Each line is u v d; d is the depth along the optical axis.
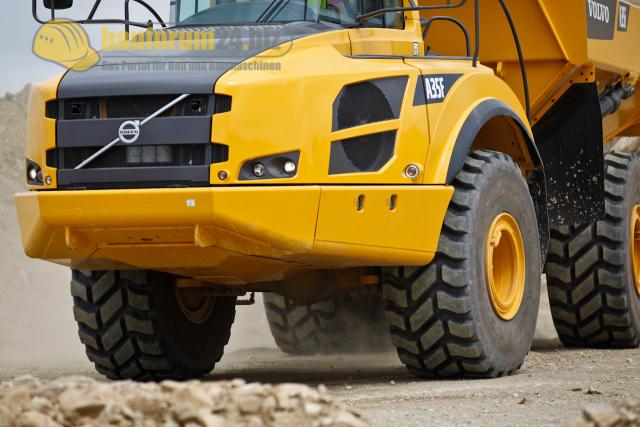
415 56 13.28
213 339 14.92
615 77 18.28
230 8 13.49
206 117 11.40
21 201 11.98
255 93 11.45
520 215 13.91
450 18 14.20
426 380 13.21
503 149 14.91
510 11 16.08
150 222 11.41
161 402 7.89
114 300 13.79
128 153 11.61
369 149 12.10
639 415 8.16
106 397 8.11
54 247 12.01
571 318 17.50
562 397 11.17
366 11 13.38
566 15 16.00
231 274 12.73
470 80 13.38
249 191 11.28
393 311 12.96
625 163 17.62
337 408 8.20
